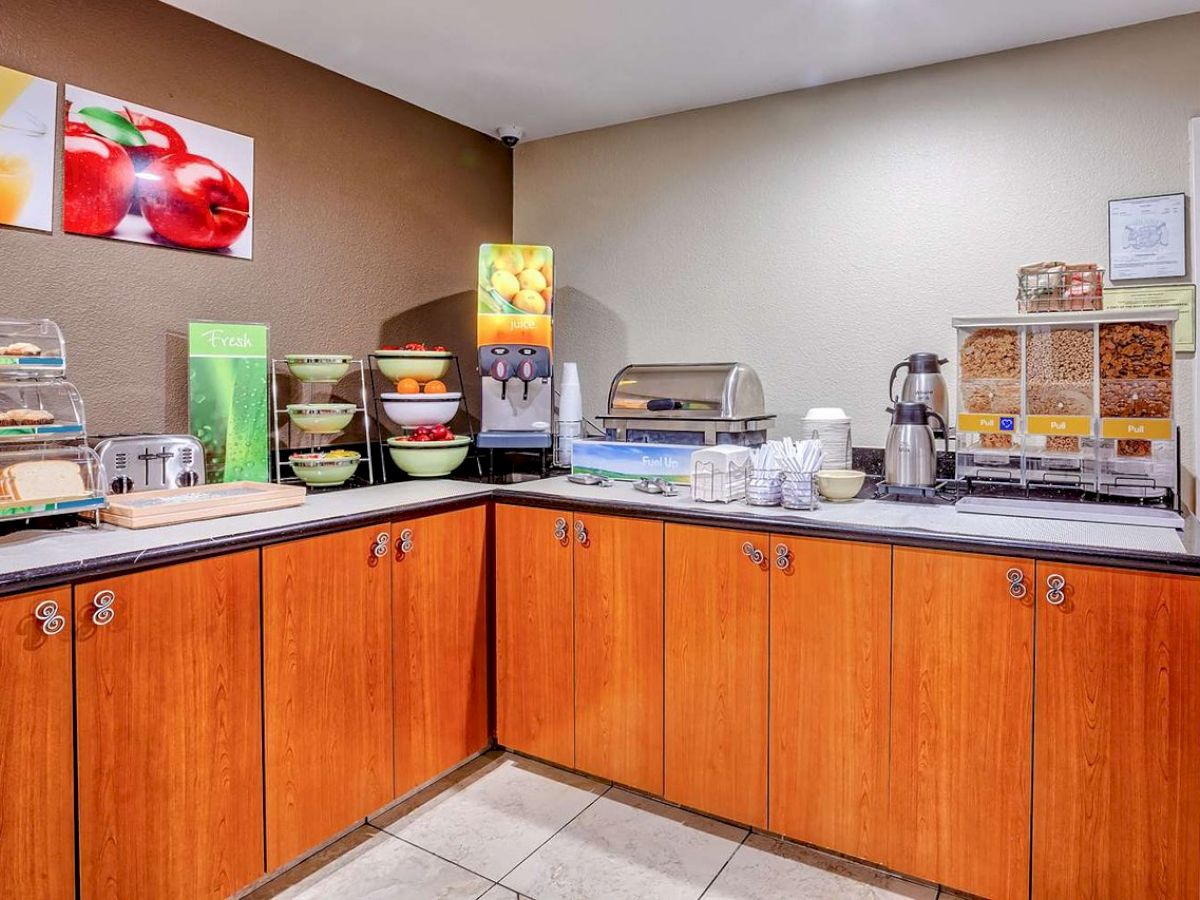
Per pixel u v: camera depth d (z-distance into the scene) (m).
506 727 2.59
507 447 2.94
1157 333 2.02
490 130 3.45
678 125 3.18
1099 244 2.43
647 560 2.25
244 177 2.54
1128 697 1.65
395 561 2.23
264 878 1.99
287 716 1.94
